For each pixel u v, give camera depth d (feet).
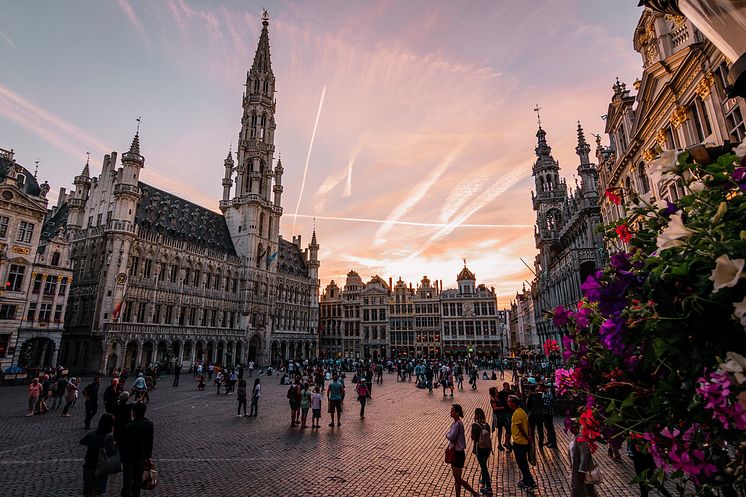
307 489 33.68
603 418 11.82
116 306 164.76
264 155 280.10
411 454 45.01
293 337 282.36
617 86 86.12
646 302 9.73
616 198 14.23
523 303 353.51
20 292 134.41
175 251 201.36
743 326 8.18
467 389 115.44
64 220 211.00
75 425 58.85
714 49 49.52
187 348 197.57
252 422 64.08
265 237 268.82
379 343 325.01
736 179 10.20
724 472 8.98
